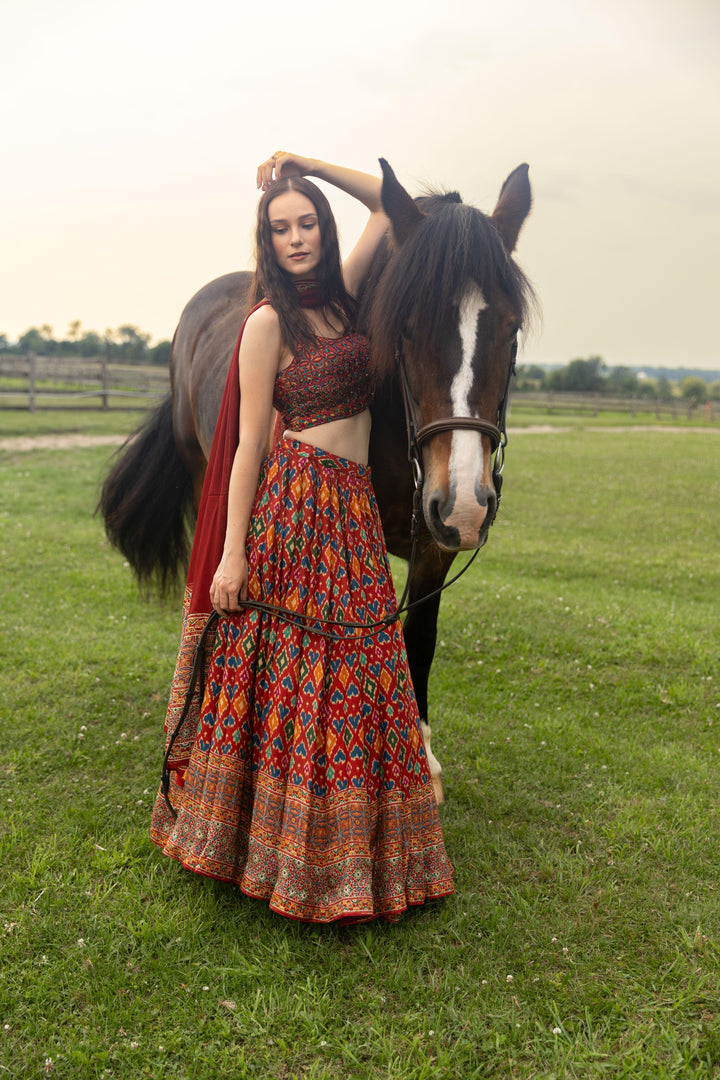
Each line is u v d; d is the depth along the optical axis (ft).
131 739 10.75
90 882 7.67
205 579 7.39
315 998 6.26
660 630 15.80
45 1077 5.57
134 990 6.32
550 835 8.68
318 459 7.07
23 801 9.09
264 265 7.07
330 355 7.04
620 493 36.40
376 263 7.99
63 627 15.10
